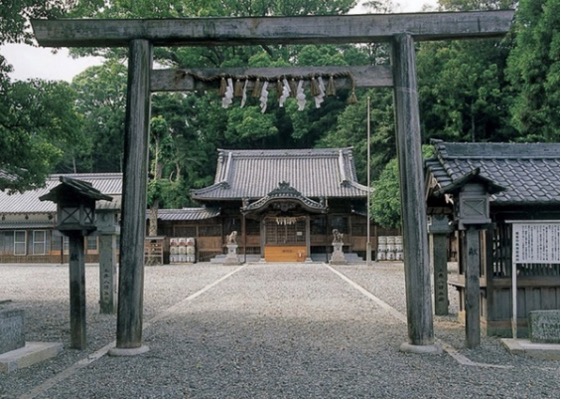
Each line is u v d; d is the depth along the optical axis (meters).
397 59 8.78
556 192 9.58
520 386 6.57
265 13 57.44
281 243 37.69
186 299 15.93
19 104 11.36
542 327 8.54
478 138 45.06
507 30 8.72
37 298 16.77
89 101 60.72
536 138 31.20
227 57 53.62
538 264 9.82
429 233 12.62
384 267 31.48
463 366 7.57
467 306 8.77
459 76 43.22
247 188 40.88
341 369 7.42
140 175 8.69
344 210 39.72
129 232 8.56
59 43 9.05
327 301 15.21
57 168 60.47
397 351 8.56
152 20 8.86
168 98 51.41
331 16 8.83
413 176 8.57
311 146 59.06
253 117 54.41
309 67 9.03
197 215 40.16
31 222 40.00
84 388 6.57
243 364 7.75
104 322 11.92
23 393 6.39
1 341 7.85
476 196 8.59
